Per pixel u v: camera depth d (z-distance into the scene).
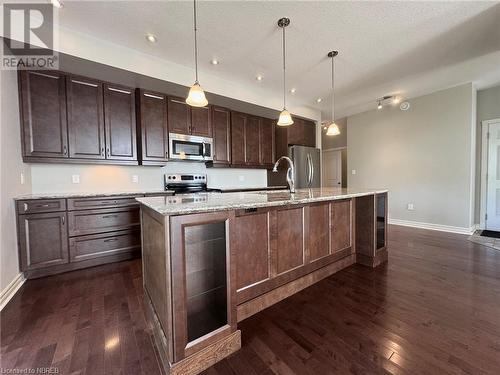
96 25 2.25
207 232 1.45
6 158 2.12
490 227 4.25
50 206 2.46
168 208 1.25
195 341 1.27
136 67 2.71
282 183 4.80
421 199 4.52
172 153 3.42
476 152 4.30
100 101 2.89
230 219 1.41
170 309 1.20
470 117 3.90
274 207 1.88
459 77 3.62
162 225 1.27
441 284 2.17
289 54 2.82
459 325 1.57
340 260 2.57
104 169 3.23
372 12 2.12
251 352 1.37
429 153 4.38
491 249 3.19
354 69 3.24
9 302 1.92
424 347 1.37
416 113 4.52
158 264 1.40
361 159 5.41
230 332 1.38
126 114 3.09
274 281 1.89
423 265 2.65
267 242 1.84
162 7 2.02
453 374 1.17
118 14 2.09
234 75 3.37
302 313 1.76
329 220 2.41
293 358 1.31
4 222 2.03
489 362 1.25
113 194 2.84
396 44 2.64
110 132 2.97
